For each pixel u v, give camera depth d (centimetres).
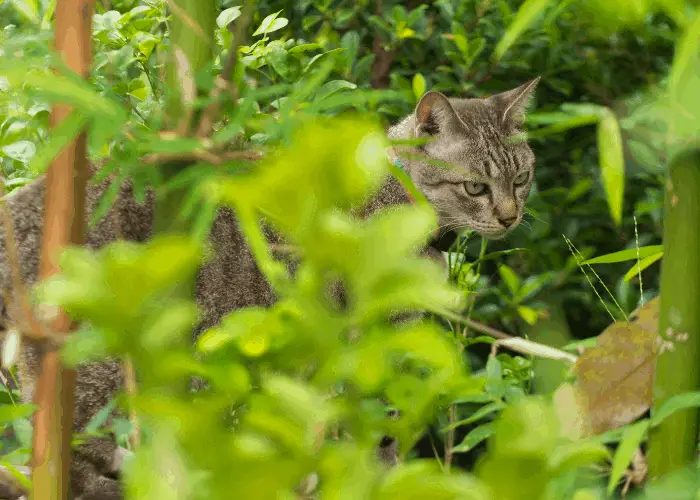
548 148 761
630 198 742
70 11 162
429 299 106
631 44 714
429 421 154
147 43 460
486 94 755
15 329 154
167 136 157
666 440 211
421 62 747
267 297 533
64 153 157
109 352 105
